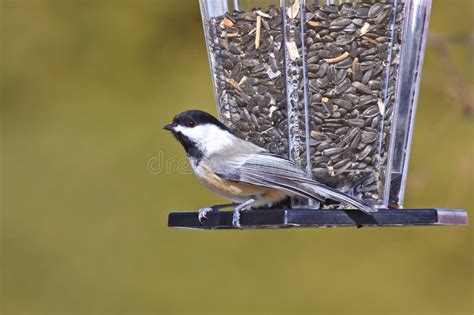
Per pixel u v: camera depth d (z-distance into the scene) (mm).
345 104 9117
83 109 16797
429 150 14812
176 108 16484
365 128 9156
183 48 16953
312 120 9195
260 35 9305
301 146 9273
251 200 9156
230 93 9703
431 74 13844
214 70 9836
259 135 9547
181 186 16188
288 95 9227
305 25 9023
